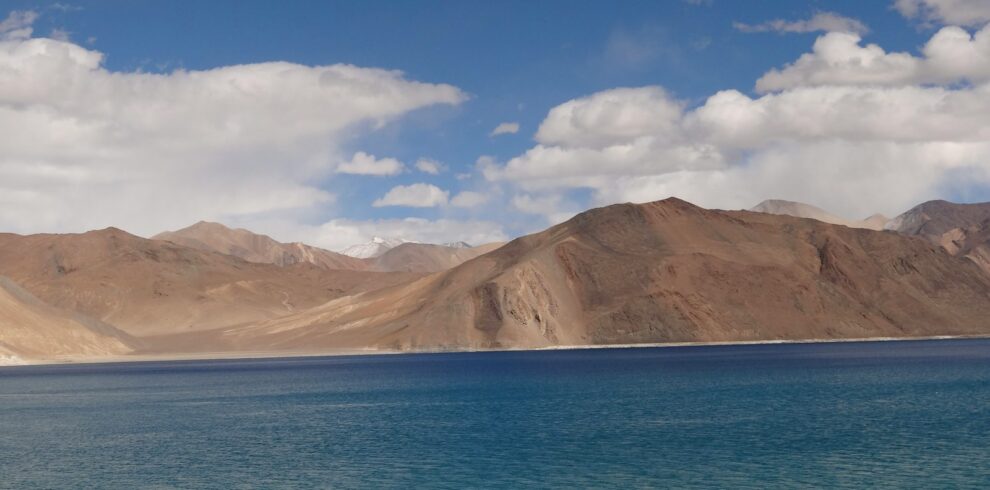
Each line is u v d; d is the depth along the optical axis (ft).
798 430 232.73
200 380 499.92
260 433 253.44
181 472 194.80
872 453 196.95
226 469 197.06
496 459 201.67
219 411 318.45
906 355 566.36
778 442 214.48
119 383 488.44
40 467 203.82
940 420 243.81
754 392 337.11
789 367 473.26
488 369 525.75
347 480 182.91
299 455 212.64
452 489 172.96
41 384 488.02
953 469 179.22
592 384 393.50
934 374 401.29
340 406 326.65
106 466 203.72
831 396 314.55
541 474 184.44
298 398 364.99
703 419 260.21
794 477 175.22
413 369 548.31
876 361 506.89
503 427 253.44
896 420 246.06
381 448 220.23
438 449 216.74
